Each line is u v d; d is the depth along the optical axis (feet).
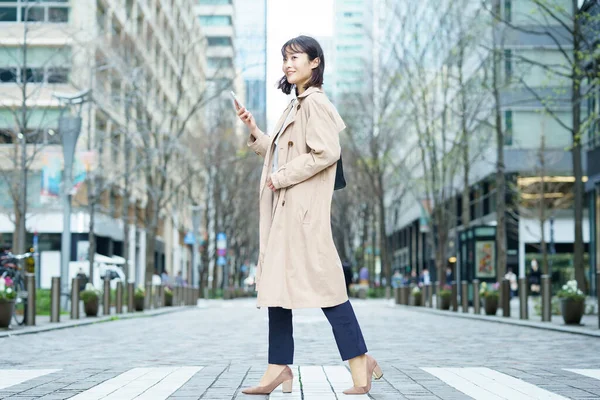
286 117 16.25
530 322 52.80
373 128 122.93
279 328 16.61
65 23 85.87
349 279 164.55
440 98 128.98
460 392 17.97
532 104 118.11
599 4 53.16
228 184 150.61
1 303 43.32
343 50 200.95
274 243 15.61
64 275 71.46
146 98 100.58
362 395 16.11
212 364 25.43
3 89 101.35
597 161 91.15
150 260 100.37
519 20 100.94
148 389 18.60
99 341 37.01
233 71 124.88
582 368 24.08
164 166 100.58
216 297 165.48
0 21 90.48
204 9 179.42
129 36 94.63
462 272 98.27
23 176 74.38
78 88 84.79
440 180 120.88
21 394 17.78
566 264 130.93
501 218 80.89
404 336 41.39
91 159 76.38
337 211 178.50
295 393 16.87
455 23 97.19
